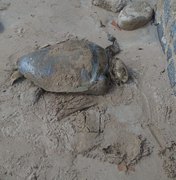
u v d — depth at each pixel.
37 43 1.77
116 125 1.49
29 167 1.38
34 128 1.47
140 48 1.75
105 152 1.41
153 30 1.82
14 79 1.60
